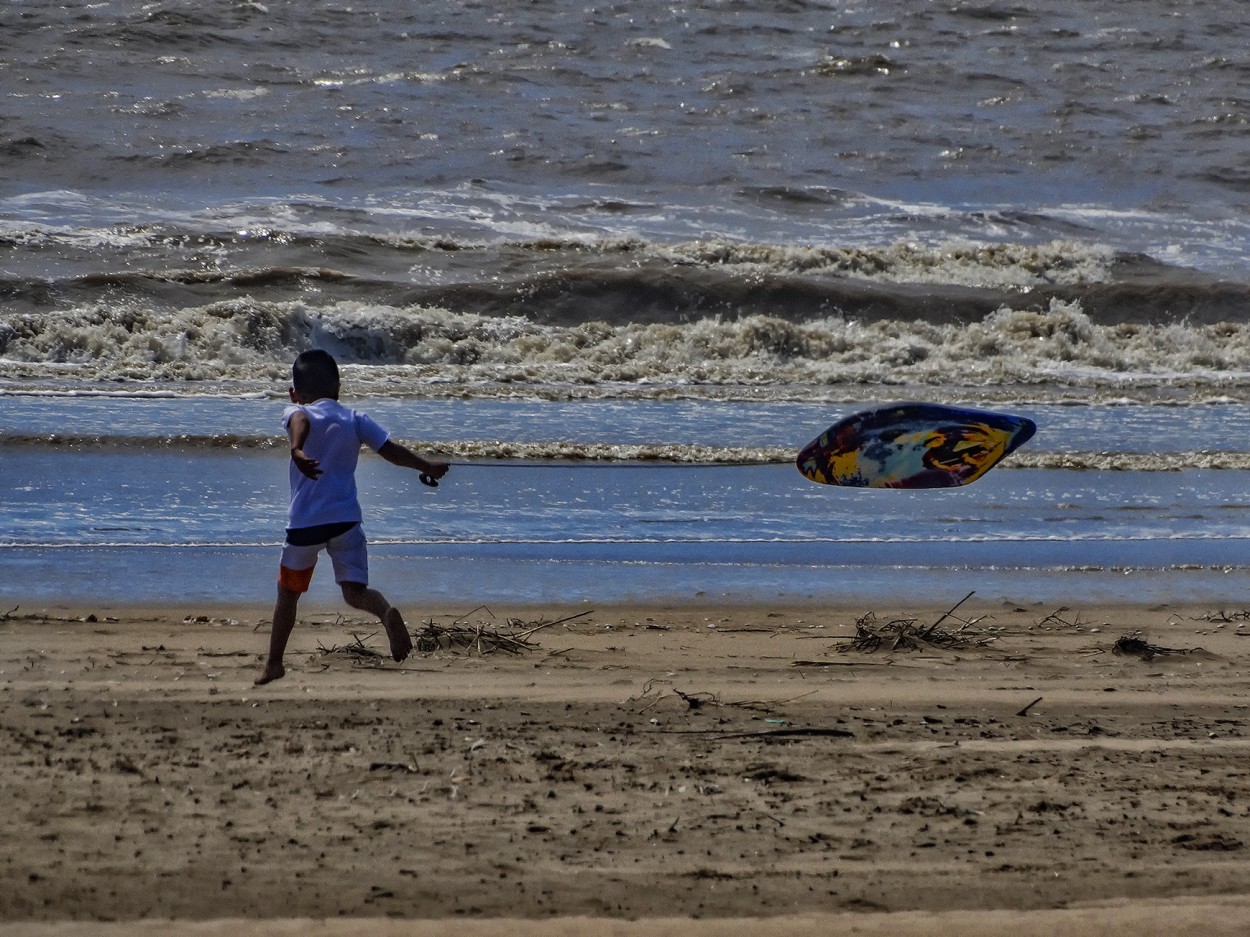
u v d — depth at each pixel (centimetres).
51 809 1886
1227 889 1733
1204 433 6694
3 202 10538
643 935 1528
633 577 4000
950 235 11788
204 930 1501
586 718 2512
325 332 8075
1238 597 4028
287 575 2508
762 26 17788
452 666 2941
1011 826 1958
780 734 2422
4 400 6303
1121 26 18925
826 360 8619
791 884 1711
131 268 9144
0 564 3859
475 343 8256
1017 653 3272
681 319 9288
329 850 1775
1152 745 2434
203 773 2083
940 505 5056
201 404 6481
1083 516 4978
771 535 4553
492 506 4781
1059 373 8538
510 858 1773
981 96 16175
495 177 12481
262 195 11375
